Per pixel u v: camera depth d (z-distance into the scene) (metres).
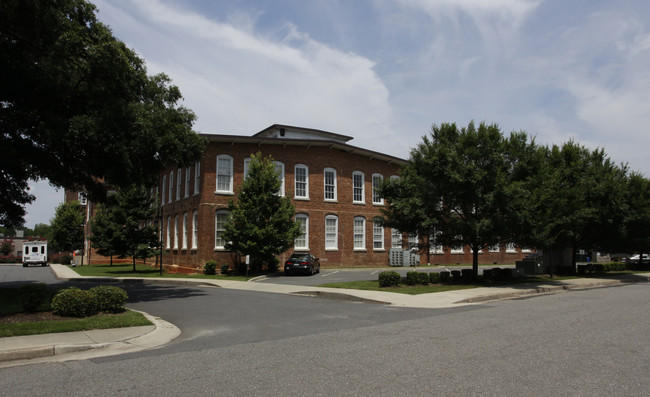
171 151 17.00
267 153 33.78
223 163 32.19
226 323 10.89
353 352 7.43
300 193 35.09
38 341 8.36
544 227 20.42
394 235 40.22
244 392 5.33
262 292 19.05
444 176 20.58
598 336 8.62
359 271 32.34
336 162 37.00
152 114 16.61
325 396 5.14
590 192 26.16
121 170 15.93
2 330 9.04
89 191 18.38
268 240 27.28
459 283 21.42
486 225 19.56
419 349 7.58
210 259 30.83
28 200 18.39
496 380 5.70
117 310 12.02
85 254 54.56
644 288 20.52
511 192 19.39
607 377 5.81
